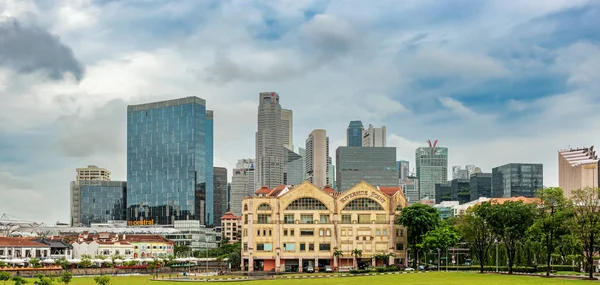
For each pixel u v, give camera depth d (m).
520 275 191.12
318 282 181.62
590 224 167.50
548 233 182.25
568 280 164.38
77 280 199.75
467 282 164.00
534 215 197.12
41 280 167.75
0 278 169.38
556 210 181.00
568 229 176.25
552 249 193.38
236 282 189.75
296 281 189.25
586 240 169.50
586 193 172.75
